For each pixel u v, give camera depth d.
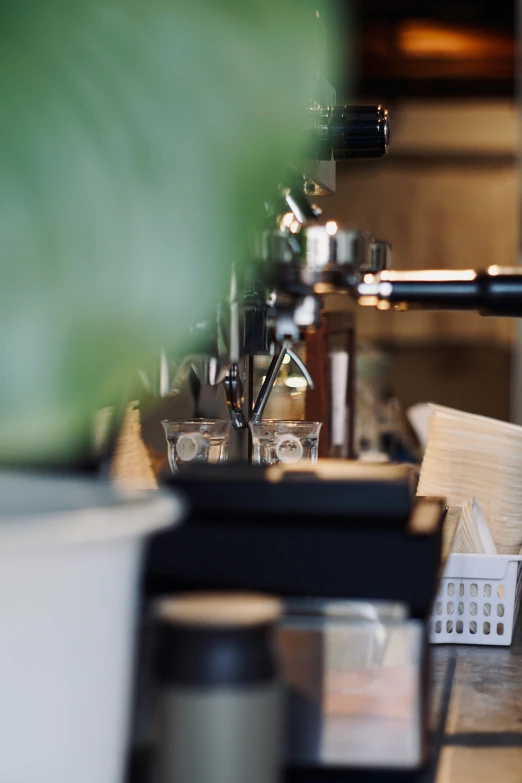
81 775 0.51
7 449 0.48
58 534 0.46
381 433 4.01
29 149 0.47
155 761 0.60
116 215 0.47
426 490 1.66
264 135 0.50
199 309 0.48
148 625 0.70
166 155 0.48
